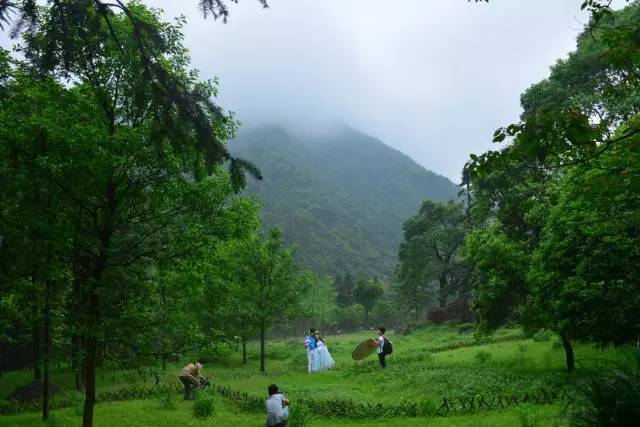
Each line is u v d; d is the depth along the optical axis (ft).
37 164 26.76
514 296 63.26
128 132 29.17
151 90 19.36
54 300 34.83
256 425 41.45
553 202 57.26
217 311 98.94
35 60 18.28
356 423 40.40
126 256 33.86
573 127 15.72
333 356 110.11
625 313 42.50
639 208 29.86
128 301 35.29
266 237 94.43
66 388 69.26
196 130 19.92
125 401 56.80
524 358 66.69
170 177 32.50
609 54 16.14
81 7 16.87
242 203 37.22
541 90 98.63
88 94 32.73
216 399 55.93
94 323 31.91
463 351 92.17
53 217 29.60
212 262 39.58
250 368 94.99
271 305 90.43
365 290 319.06
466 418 37.96
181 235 34.06
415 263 207.21
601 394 16.89
